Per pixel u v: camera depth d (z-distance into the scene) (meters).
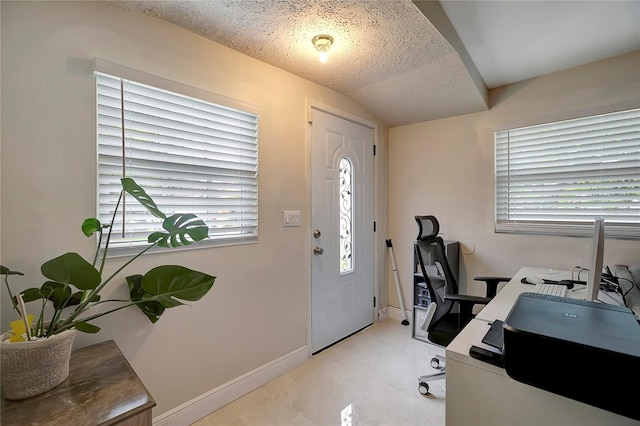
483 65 2.27
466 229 2.76
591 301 1.08
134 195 1.13
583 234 2.24
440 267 2.02
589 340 0.77
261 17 1.53
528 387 0.88
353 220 2.74
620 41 1.95
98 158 1.34
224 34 1.66
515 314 0.95
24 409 0.83
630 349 0.72
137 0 1.36
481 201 2.68
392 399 1.82
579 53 2.10
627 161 2.10
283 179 2.11
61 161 1.24
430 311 1.88
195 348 1.65
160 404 1.52
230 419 1.65
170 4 1.41
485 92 2.55
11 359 0.85
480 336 1.11
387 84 2.34
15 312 1.14
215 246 1.73
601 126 2.19
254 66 1.93
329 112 2.46
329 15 1.53
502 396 0.92
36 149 1.18
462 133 2.78
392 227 3.24
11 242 1.13
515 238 2.52
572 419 0.82
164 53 1.53
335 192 2.55
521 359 0.83
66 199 1.25
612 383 0.71
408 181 3.12
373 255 3.01
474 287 2.72
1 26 1.11
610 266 2.14
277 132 2.07
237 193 1.85
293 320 2.19
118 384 0.97
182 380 1.60
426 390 1.86
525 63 2.24
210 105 1.71
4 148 1.12
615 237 2.12
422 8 1.52
